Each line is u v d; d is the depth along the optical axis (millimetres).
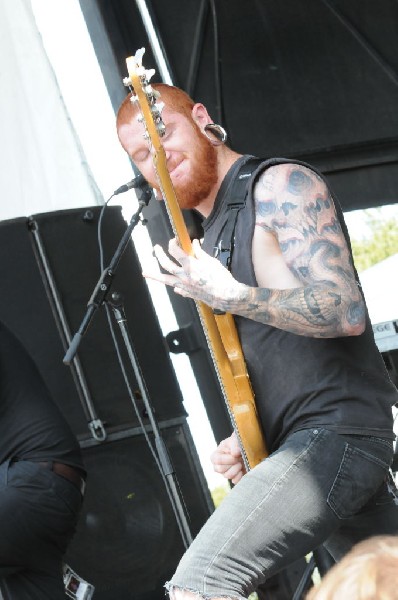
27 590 3242
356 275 2703
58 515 3279
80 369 4316
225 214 2736
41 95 4941
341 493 2506
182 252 2551
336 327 2500
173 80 5203
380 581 794
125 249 4375
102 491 4227
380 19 5523
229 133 5262
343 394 2568
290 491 2473
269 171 2650
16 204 4820
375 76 5465
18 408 3354
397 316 5484
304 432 2557
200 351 4836
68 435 3422
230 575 2422
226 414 4820
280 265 2631
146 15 5246
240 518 2449
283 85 5363
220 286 2523
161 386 4438
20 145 4875
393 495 2760
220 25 5359
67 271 4418
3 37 4938
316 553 4055
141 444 4332
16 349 3477
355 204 5363
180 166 2814
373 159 5387
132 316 4484
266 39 5406
